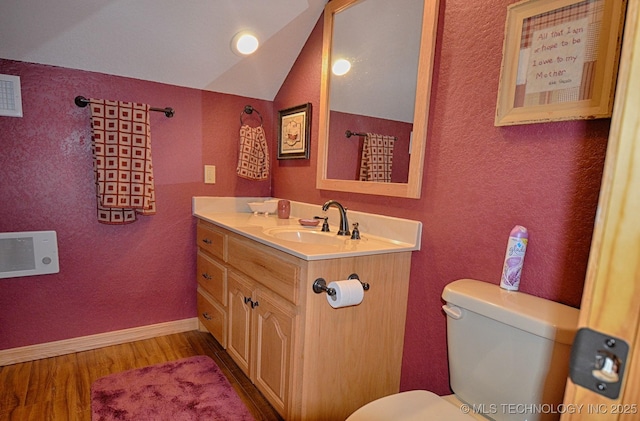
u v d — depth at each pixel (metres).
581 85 0.94
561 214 1.00
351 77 1.74
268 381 1.44
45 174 1.82
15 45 1.64
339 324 1.29
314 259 1.17
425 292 1.41
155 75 1.99
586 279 0.38
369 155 1.64
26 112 1.74
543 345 0.86
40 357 1.90
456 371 1.09
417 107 1.38
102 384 1.68
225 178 2.32
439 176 1.34
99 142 1.81
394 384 1.50
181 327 2.30
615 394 0.36
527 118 1.06
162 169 2.11
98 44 1.75
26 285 1.84
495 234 1.17
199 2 1.68
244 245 1.61
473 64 1.22
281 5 1.82
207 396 1.63
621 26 0.87
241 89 2.27
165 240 2.18
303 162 2.15
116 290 2.07
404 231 1.46
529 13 1.05
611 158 0.36
